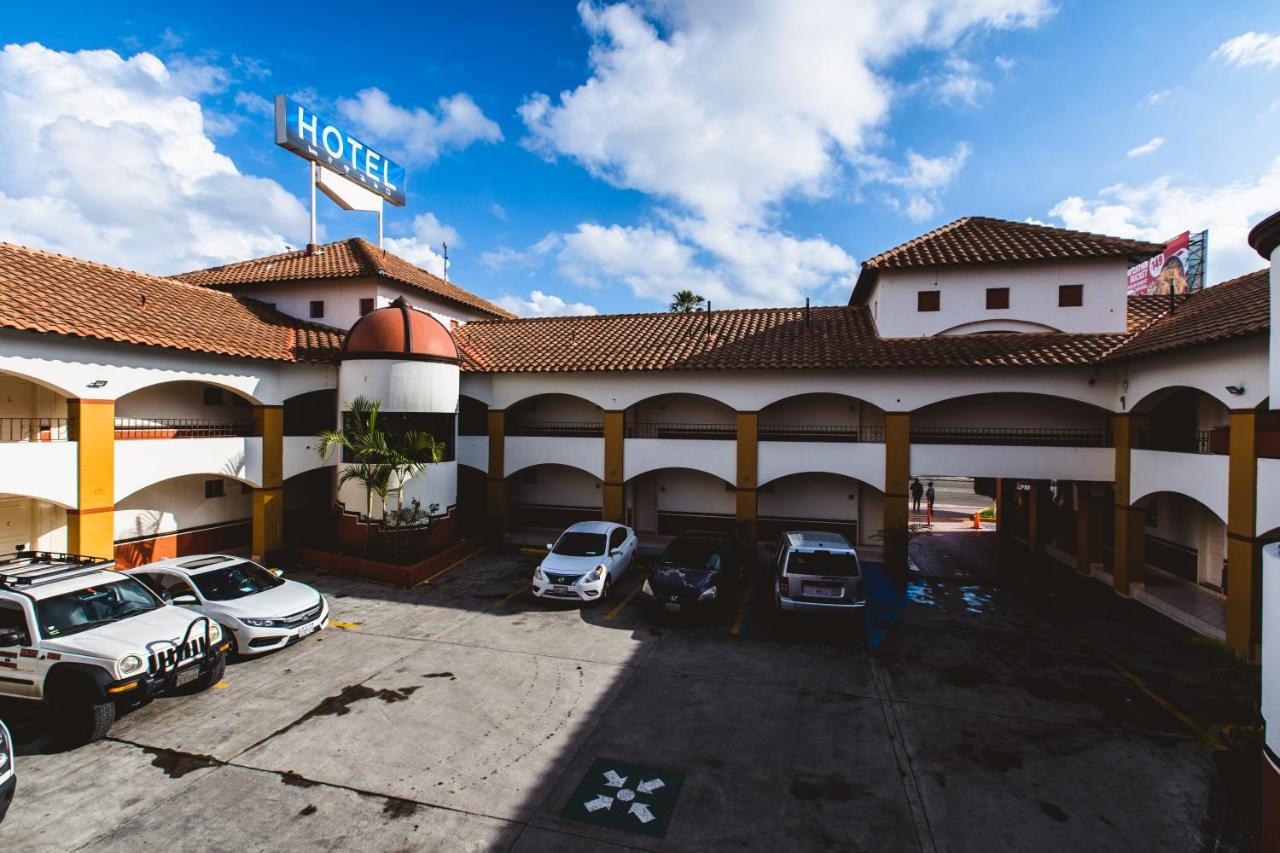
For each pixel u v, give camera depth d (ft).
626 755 25.34
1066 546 63.82
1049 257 55.11
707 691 31.40
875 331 61.82
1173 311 53.31
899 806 22.08
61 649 26.09
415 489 57.00
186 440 48.67
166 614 30.30
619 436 63.05
